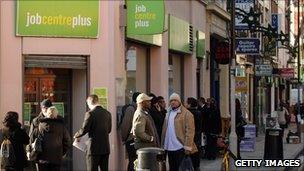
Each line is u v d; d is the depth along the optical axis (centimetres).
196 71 2452
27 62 1460
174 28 2039
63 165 1534
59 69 1546
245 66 3566
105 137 1322
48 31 1469
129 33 1584
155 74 1916
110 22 1521
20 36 1450
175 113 1334
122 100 1588
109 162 1514
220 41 2812
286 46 3994
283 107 3991
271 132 1966
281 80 5731
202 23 2553
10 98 1432
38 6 1458
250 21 2262
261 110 4444
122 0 1573
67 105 1550
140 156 1003
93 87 1516
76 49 1498
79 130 1404
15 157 1166
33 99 1512
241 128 2194
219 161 1978
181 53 2248
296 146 2809
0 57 1427
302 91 5412
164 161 1025
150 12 1566
